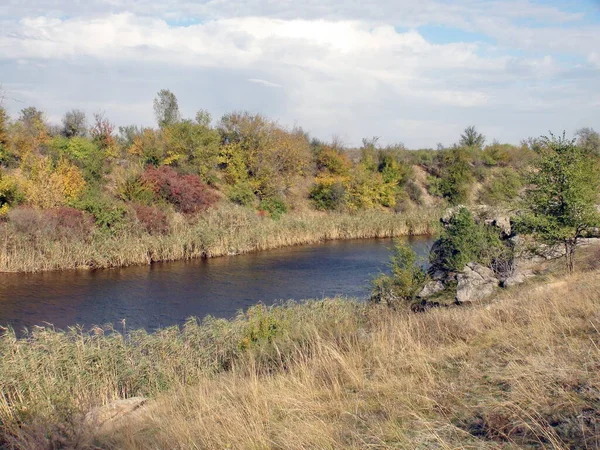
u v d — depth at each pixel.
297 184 54.06
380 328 10.54
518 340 8.20
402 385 7.26
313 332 11.51
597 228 17.05
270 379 8.85
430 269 20.70
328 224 44.28
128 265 30.88
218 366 12.80
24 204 31.80
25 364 11.98
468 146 69.75
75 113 49.22
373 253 36.62
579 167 16.42
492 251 18.98
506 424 5.50
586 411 5.49
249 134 50.53
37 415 8.28
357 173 55.69
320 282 27.16
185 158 46.19
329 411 6.84
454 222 19.80
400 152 66.12
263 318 14.53
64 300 22.64
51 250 28.69
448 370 7.64
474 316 10.13
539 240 17.23
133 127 51.44
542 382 6.31
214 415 7.28
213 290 25.19
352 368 8.30
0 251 27.75
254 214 41.62
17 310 20.94
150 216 34.25
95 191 35.25
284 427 6.32
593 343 6.98
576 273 15.52
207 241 34.50
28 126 45.47
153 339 14.51
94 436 7.51
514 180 42.59
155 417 8.14
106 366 12.48
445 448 5.07
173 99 54.81
